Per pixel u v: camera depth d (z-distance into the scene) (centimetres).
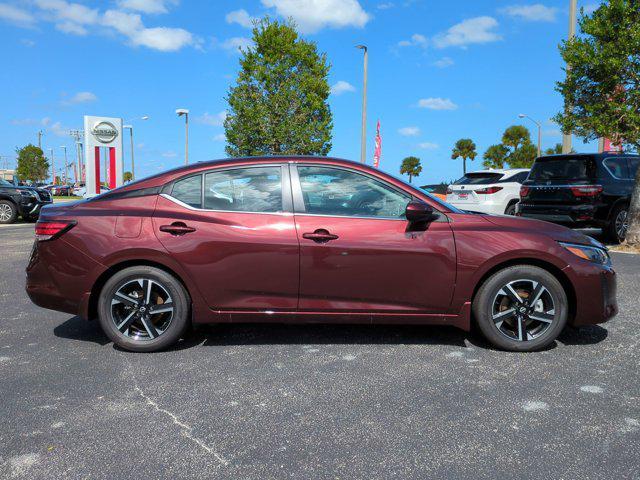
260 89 2320
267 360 377
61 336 436
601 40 962
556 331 390
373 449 251
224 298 388
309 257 384
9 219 1667
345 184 400
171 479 227
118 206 398
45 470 233
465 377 343
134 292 394
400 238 385
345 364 369
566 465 237
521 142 5531
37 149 7562
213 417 286
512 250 383
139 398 310
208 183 402
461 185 1268
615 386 327
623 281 648
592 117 975
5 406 299
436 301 389
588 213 926
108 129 2345
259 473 231
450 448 252
